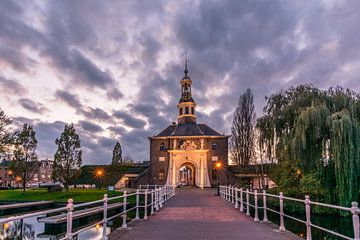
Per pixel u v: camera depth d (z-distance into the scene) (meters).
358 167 19.05
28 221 25.27
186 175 72.75
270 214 24.16
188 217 13.80
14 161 47.06
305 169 22.14
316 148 21.00
